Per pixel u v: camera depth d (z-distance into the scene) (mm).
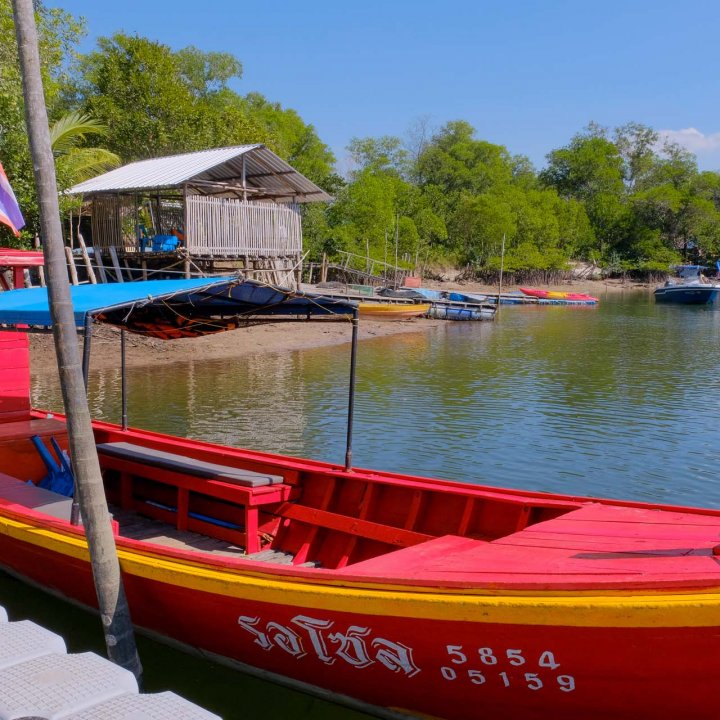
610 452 13367
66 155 22797
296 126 51500
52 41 20578
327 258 44469
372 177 56938
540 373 21969
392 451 13227
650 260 83125
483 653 4520
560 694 4520
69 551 6070
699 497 11102
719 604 3779
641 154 97438
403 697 5133
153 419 14945
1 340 9156
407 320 36969
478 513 6566
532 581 4254
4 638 3410
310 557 7152
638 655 4129
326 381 19750
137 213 26328
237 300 7547
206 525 7742
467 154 81812
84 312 6016
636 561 4465
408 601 4535
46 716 2752
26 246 19078
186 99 33531
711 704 4219
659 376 21641
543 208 76875
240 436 13883
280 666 5551
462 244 70250
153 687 5766
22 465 8367
